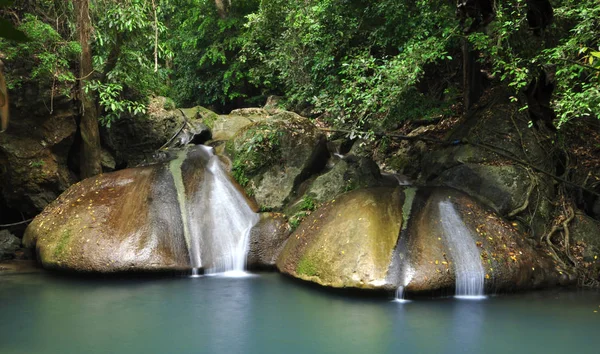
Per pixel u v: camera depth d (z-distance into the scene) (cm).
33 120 941
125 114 1105
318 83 1041
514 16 671
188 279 790
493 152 888
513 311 632
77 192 907
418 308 642
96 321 596
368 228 732
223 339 541
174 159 992
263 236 876
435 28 907
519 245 751
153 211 847
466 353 502
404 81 807
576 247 802
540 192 840
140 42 1016
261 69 1353
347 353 503
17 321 593
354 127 900
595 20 668
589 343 529
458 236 730
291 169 978
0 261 877
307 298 688
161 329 570
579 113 650
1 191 948
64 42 904
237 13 1742
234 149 1016
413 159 1103
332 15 973
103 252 780
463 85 1140
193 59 1816
